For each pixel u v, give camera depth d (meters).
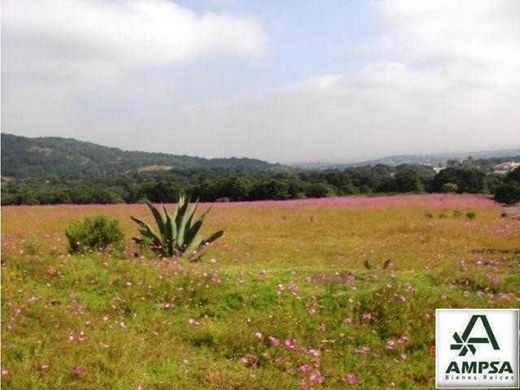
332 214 27.41
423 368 7.07
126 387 5.97
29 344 6.90
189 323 8.23
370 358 7.38
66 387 5.85
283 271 10.66
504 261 13.00
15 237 15.18
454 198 39.03
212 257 13.88
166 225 13.37
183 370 6.58
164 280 9.87
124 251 12.79
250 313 8.66
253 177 63.09
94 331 7.44
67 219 23.62
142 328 7.99
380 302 8.65
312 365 6.98
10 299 8.52
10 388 5.70
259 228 21.70
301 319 8.30
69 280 9.82
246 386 6.19
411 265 12.76
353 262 13.41
